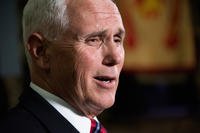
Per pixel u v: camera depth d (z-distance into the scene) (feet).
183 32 12.98
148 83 13.82
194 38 13.85
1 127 3.54
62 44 3.89
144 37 12.45
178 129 14.12
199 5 14.37
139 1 12.37
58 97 3.97
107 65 3.94
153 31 12.56
